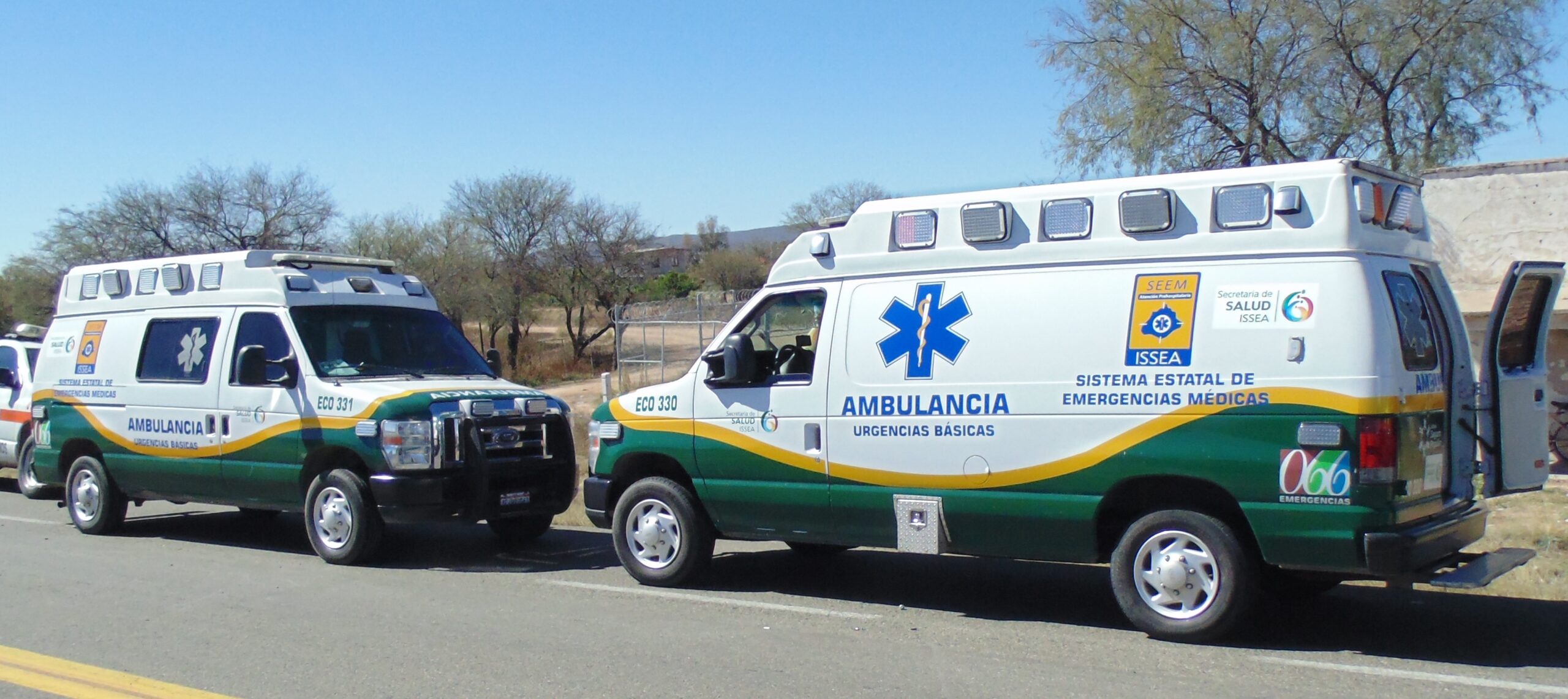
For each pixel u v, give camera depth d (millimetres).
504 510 9664
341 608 7953
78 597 8359
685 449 8352
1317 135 22719
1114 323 6738
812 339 8773
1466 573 6281
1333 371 6105
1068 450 6820
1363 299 6117
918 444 7336
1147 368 6602
